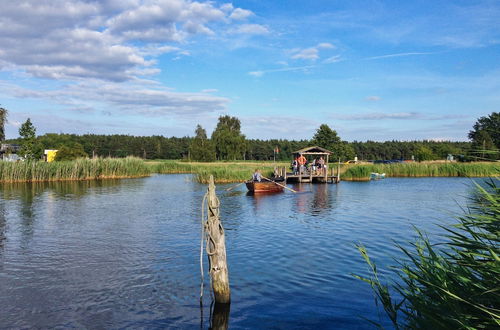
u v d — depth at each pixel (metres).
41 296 8.61
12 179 40.50
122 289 9.02
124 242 13.67
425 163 54.34
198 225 17.05
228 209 22.17
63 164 44.41
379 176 48.59
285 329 6.96
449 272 4.54
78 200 26.23
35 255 11.96
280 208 22.52
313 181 44.31
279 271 10.16
